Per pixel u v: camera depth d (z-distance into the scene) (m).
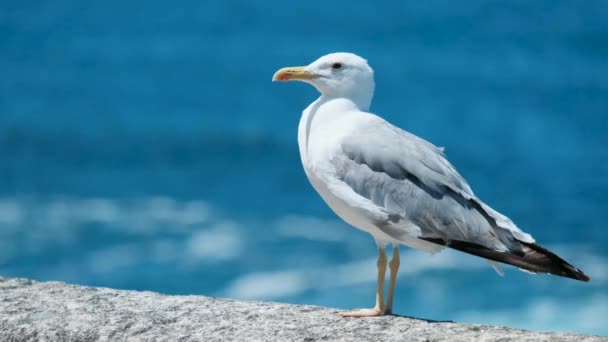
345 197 7.59
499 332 7.31
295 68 8.17
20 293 8.20
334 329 7.33
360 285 17.59
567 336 7.22
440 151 7.86
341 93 8.07
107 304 7.93
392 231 7.48
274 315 7.68
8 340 7.29
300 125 8.06
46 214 22.30
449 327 7.42
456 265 17.95
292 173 26.77
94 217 22.09
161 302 8.05
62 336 7.26
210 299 8.20
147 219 21.97
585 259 19.84
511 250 7.15
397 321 7.55
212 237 20.64
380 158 7.51
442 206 7.40
